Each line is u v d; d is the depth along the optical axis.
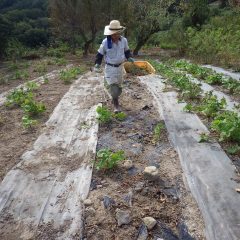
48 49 15.39
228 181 2.90
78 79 7.61
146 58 12.14
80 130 4.20
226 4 18.55
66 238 2.38
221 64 8.87
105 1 13.05
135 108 4.93
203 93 5.57
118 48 4.48
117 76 4.59
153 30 13.88
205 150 3.45
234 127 3.58
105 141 3.87
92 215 2.60
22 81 8.17
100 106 4.76
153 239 2.37
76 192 2.89
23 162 3.43
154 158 3.43
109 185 2.99
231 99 5.25
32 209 2.70
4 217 2.62
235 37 10.49
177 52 13.09
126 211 2.60
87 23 13.46
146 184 2.96
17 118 4.82
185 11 15.98
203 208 2.59
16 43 14.73
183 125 4.14
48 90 6.52
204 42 11.09
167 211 2.62
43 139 3.99
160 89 5.89
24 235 2.44
